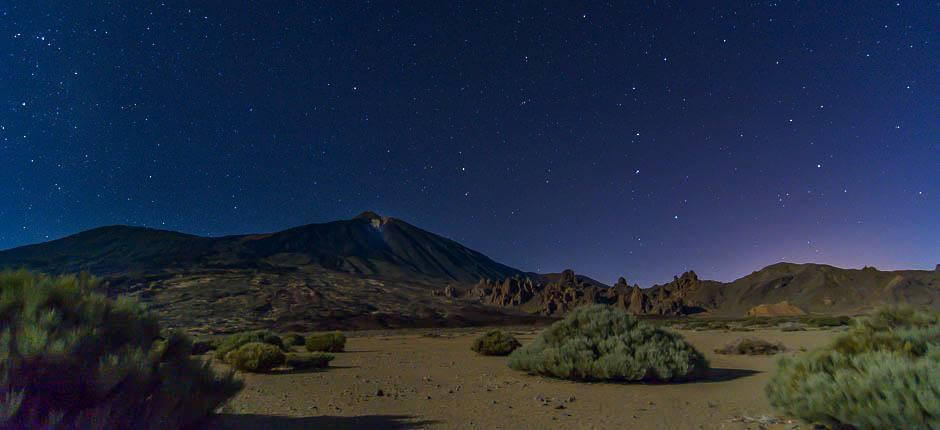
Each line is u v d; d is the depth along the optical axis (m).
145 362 5.35
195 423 5.88
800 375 7.79
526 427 8.12
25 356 4.62
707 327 64.69
